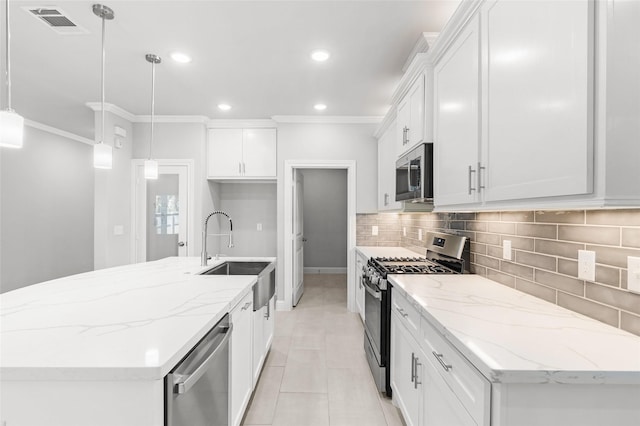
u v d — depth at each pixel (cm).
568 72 99
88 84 323
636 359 93
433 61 215
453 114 183
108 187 386
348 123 433
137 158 431
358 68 287
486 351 98
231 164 448
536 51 114
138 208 429
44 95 351
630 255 111
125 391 93
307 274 701
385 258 294
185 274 222
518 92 124
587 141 92
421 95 223
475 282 195
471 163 161
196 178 432
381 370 224
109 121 387
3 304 148
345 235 715
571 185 98
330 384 245
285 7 202
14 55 263
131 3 197
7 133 150
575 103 96
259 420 203
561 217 143
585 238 130
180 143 433
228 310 154
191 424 115
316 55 263
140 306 146
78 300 155
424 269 237
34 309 141
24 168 455
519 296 162
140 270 238
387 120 345
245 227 523
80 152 546
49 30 227
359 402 222
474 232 222
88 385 93
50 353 98
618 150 89
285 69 288
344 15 210
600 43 90
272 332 301
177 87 331
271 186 523
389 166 355
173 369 102
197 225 431
